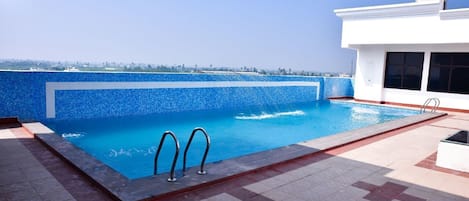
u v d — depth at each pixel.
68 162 3.87
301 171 3.95
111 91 8.47
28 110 7.08
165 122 8.76
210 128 8.48
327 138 5.83
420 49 12.43
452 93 11.85
